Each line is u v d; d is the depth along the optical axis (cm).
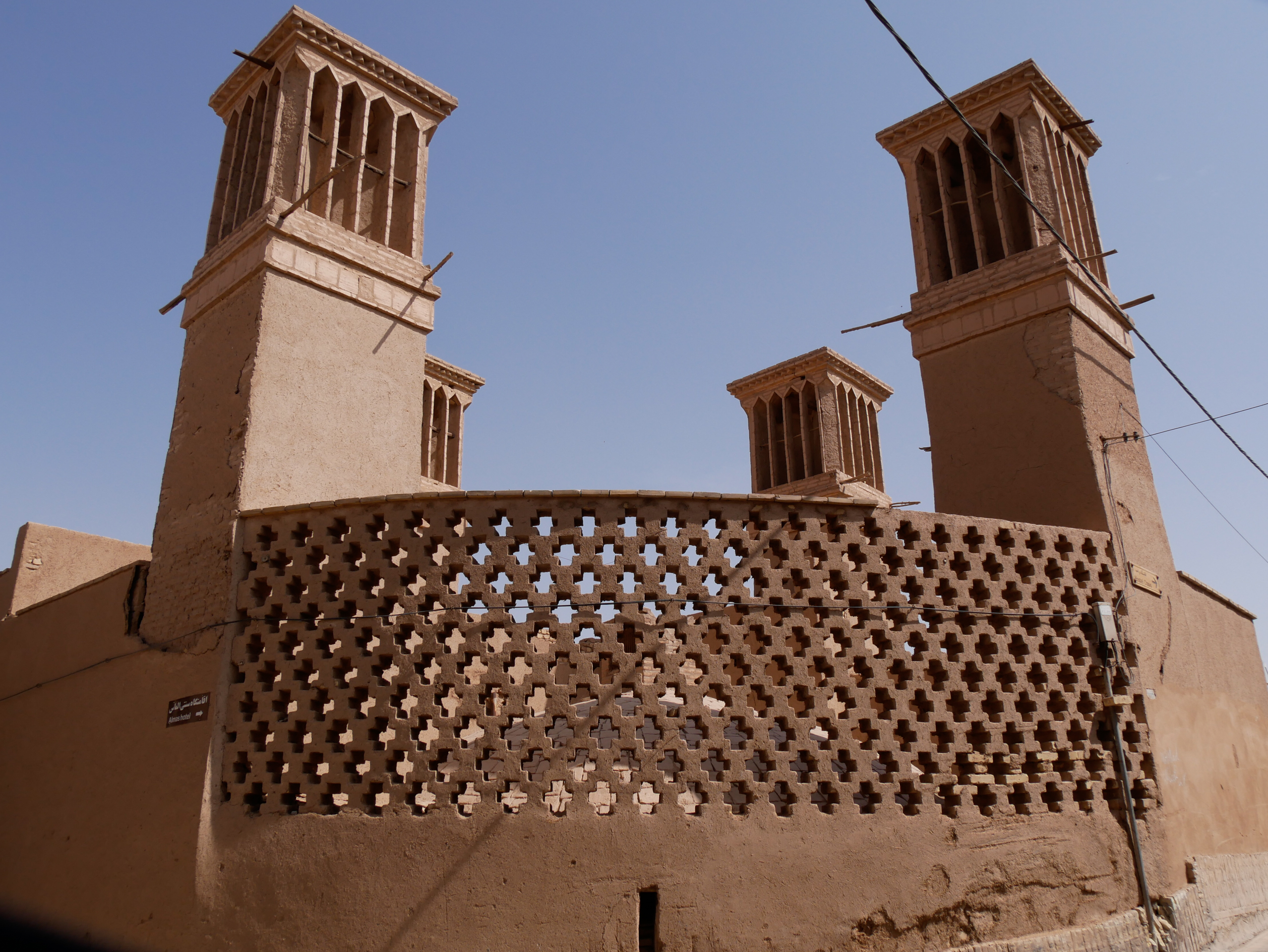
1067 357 1130
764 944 727
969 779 831
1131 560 1051
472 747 757
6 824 1033
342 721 789
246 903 751
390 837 742
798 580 840
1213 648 1195
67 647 1050
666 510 826
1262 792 1209
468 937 709
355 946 717
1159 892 893
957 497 1178
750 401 2367
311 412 994
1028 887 820
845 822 777
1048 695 898
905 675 834
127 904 821
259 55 1166
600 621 787
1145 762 944
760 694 795
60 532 1320
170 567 948
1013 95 1298
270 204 1036
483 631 786
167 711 867
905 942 762
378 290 1102
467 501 823
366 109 1179
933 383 1244
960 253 1304
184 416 1037
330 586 838
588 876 724
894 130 1385
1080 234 1293
